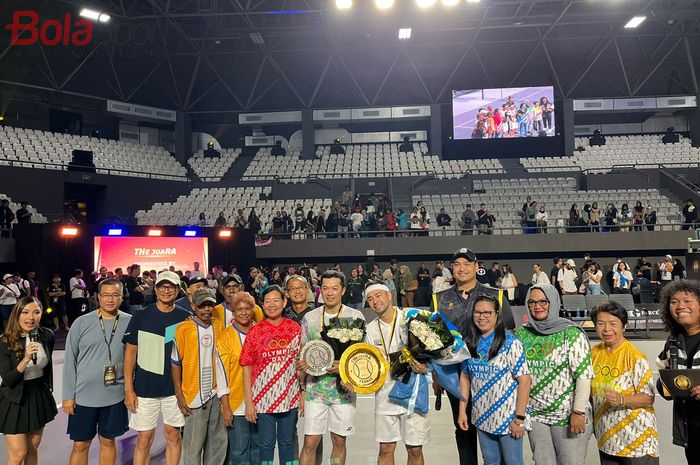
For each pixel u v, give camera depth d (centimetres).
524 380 414
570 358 412
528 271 2352
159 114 2995
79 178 2475
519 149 3109
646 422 399
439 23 2630
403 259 2370
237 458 496
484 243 2295
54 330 1684
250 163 3066
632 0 2433
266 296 487
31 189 2339
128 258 1858
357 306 1703
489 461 427
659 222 2400
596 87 3122
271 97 3191
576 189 2719
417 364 440
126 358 494
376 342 472
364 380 444
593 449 595
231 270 1827
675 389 365
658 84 3123
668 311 396
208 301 493
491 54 3028
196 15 2394
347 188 2672
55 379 1036
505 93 2942
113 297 501
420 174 2889
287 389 484
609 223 2292
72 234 1817
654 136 3164
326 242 2328
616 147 3069
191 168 3025
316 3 2505
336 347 460
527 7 2545
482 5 2361
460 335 437
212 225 2511
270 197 2805
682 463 544
